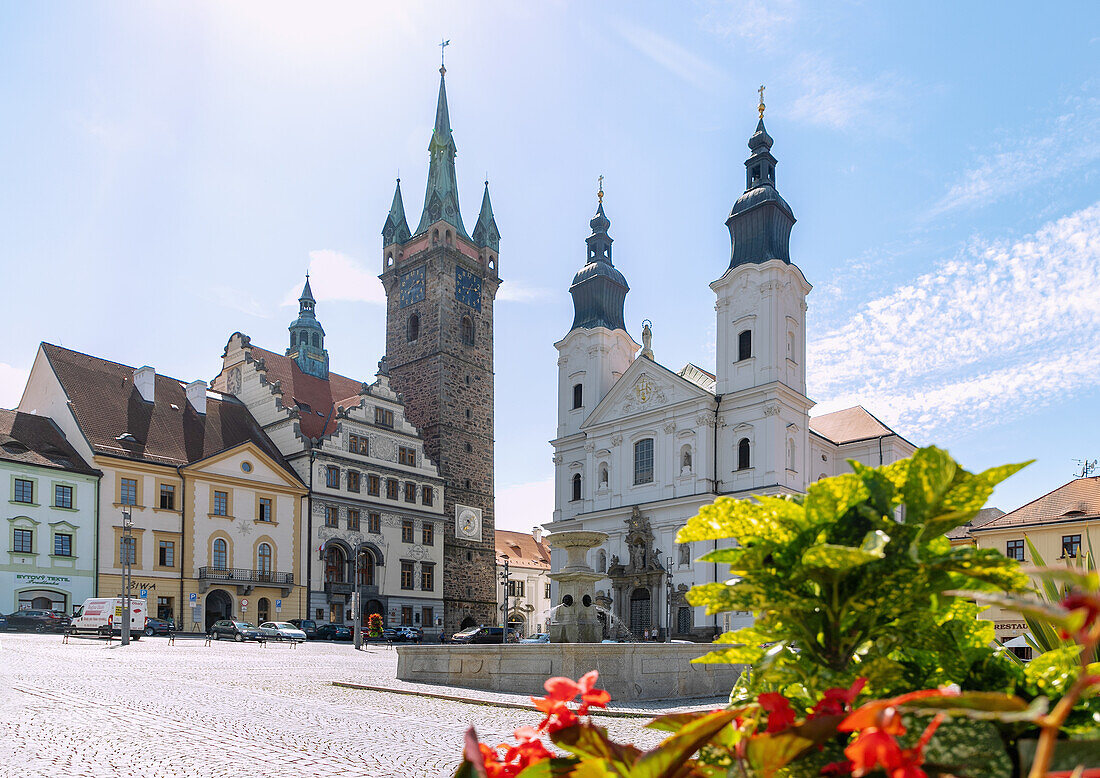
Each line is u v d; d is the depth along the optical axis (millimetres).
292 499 62000
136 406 59719
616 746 1923
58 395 57125
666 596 56219
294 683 20750
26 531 50281
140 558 54031
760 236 59750
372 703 16438
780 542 2430
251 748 10695
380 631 59438
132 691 17484
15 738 10984
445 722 13680
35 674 21016
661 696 18875
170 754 10117
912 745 1713
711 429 57656
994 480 2115
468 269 81812
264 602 59156
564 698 2221
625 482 61719
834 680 2225
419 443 72812
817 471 64375
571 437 67188
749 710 2021
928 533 2244
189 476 56688
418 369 78688
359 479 66750
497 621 78688
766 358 56719
